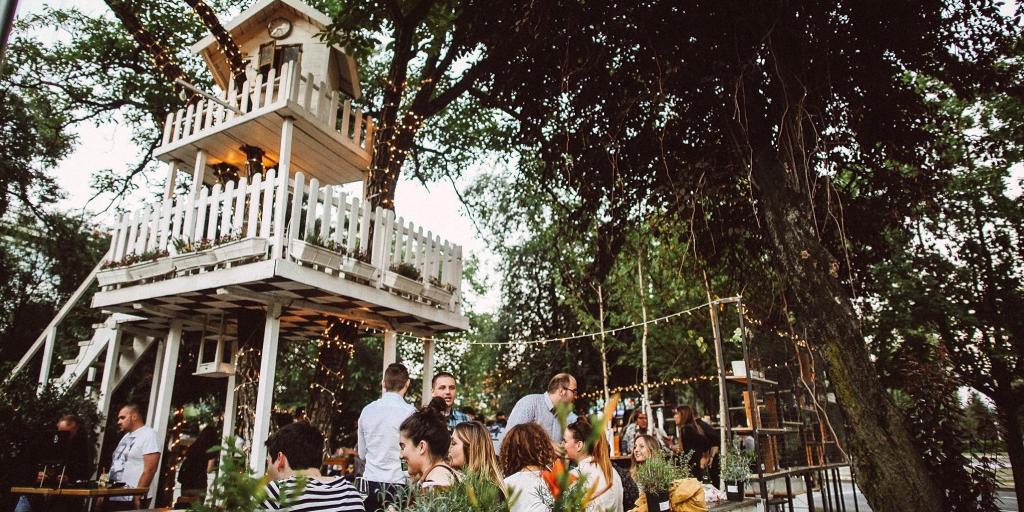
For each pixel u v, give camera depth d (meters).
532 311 22.64
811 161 7.05
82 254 16.84
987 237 11.33
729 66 6.72
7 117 14.95
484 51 9.97
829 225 7.79
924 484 5.25
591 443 0.96
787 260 6.36
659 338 17.09
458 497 1.72
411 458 3.40
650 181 8.33
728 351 16.97
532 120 8.79
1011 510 11.27
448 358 23.97
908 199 8.22
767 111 7.10
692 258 8.60
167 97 14.45
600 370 20.91
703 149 7.66
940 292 11.34
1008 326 10.80
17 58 14.30
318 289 6.72
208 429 8.40
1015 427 10.58
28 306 17.14
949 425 6.22
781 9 6.27
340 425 18.17
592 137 8.02
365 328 9.34
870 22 6.87
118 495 5.95
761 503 7.11
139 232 8.06
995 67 7.69
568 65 7.51
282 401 19.50
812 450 8.09
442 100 10.92
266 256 6.46
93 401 9.07
